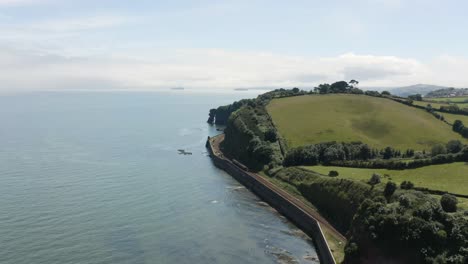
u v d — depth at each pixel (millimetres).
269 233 98875
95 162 165375
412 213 73688
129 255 81500
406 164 113312
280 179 136500
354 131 159625
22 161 162500
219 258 83062
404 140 147375
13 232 89375
